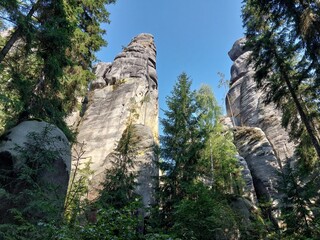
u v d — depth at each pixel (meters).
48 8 12.55
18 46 11.54
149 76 40.34
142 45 45.00
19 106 9.63
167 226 12.12
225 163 21.95
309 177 16.59
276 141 33.84
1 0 9.21
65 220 6.72
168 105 17.83
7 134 10.66
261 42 17.06
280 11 15.67
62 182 10.60
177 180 14.22
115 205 13.73
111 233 5.67
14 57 11.34
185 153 15.18
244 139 35.16
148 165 20.39
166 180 14.32
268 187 27.98
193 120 17.31
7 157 9.59
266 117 38.03
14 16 9.95
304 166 17.08
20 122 11.63
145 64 39.91
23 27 10.41
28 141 10.29
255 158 31.84
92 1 15.45
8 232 6.41
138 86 34.97
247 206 17.20
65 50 12.91
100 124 29.58
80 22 15.99
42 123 11.55
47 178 9.92
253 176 30.31
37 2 12.01
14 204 8.69
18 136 10.41
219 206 11.29
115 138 27.25
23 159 9.58
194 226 10.33
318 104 16.30
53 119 12.81
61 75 12.05
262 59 17.27
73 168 19.30
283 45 16.39
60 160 10.89
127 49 42.56
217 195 12.49
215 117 24.16
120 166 16.86
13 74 10.74
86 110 32.41
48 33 11.02
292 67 17.03
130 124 27.81
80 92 15.04
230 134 28.44
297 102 15.37
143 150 22.06
